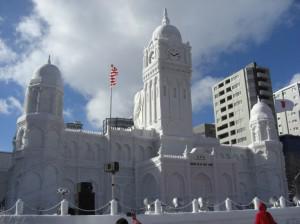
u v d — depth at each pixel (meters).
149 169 77.44
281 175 99.06
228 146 100.88
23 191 64.88
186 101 96.06
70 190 75.06
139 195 79.69
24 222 36.38
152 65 96.88
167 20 103.00
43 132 69.44
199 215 47.03
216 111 163.25
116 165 43.66
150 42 100.50
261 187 98.88
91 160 79.62
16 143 69.94
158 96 92.94
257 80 150.75
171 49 97.31
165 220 43.66
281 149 102.56
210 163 80.25
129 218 40.59
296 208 58.25
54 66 76.69
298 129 168.62
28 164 66.69
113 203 41.69
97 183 78.94
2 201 72.81
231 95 156.62
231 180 82.38
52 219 37.41
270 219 20.52
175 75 96.25
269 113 104.94
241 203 82.06
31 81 73.69
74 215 38.59
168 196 72.44
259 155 101.12
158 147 87.94
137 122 105.06
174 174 74.94
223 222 49.03
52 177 68.31
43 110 71.44
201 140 94.88
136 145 86.12
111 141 82.12
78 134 79.31
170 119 91.56
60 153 71.06
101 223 39.50
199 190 77.44
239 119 150.12
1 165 81.19
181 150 89.00
